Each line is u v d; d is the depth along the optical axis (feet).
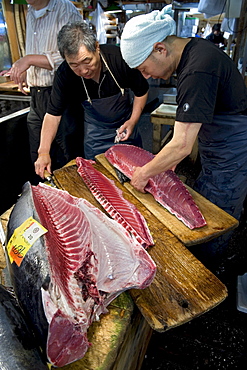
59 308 3.35
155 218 6.47
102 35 21.21
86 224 5.14
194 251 9.04
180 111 5.57
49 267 3.79
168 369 6.53
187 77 5.41
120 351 4.09
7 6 12.96
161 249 5.52
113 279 4.26
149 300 4.47
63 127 12.09
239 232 10.94
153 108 24.90
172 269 5.05
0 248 5.43
